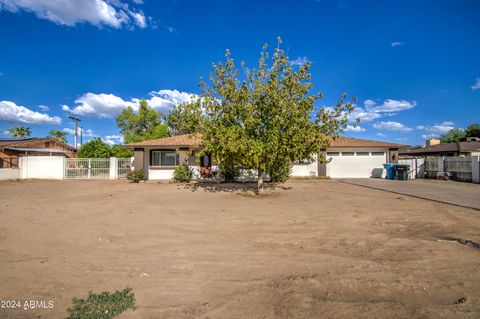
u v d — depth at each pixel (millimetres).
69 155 40062
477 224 7531
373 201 11445
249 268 4562
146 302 3465
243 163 12750
